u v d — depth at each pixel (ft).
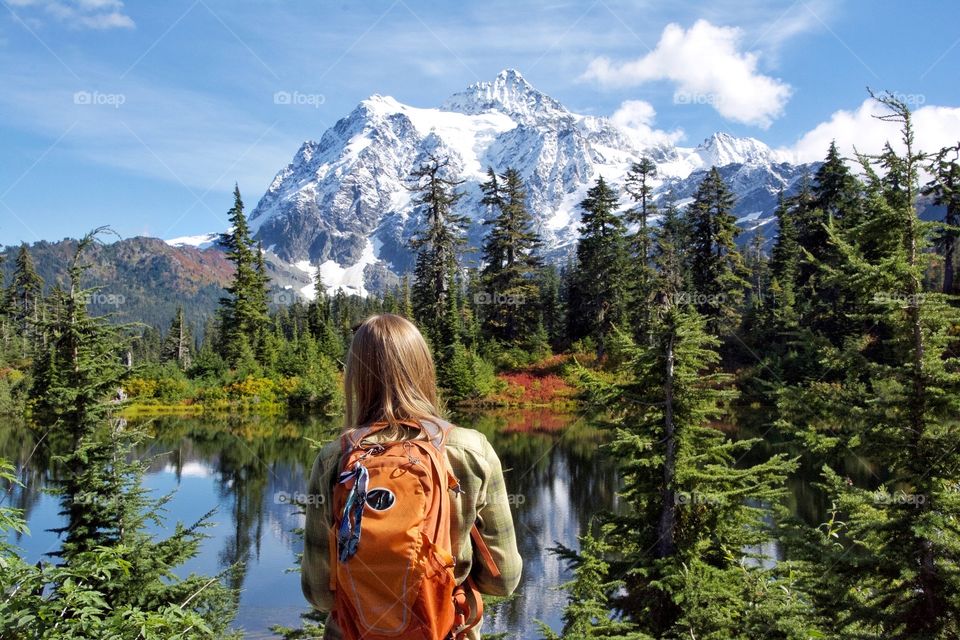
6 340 158.92
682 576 27.35
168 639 13.25
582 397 34.30
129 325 31.89
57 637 12.34
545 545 67.10
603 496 84.74
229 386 180.96
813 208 154.92
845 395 21.44
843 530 24.77
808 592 20.95
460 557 5.91
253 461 110.11
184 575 57.57
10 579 12.53
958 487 19.89
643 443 29.71
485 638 29.12
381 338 6.36
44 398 28.91
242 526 73.77
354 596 5.24
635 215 167.84
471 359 152.66
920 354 19.90
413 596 5.15
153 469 103.96
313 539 6.15
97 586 24.89
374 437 6.03
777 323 129.29
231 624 47.75
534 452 111.34
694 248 155.63
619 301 162.91
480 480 5.99
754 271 219.61
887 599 19.43
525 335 182.29
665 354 31.04
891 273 20.04
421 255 176.24
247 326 203.31
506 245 179.83
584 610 27.63
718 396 30.25
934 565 18.66
